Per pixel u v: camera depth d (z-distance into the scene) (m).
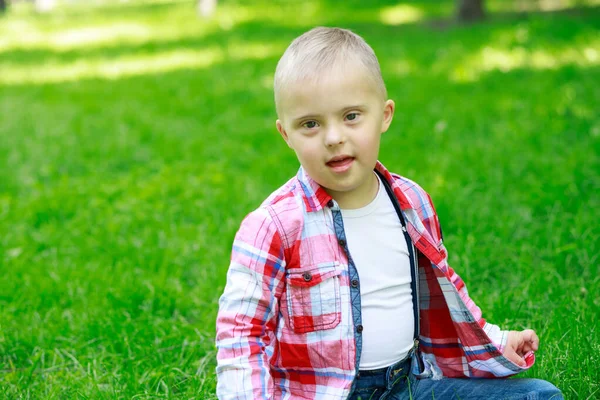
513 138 6.57
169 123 8.68
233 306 2.09
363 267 2.18
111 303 3.80
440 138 6.88
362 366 2.19
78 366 3.21
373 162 2.13
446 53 11.40
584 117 7.02
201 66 12.92
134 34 18.70
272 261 2.10
